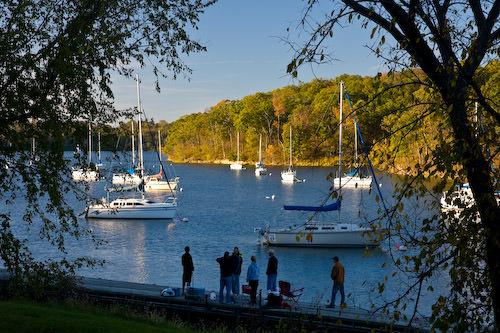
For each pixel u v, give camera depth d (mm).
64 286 12555
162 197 69625
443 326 5332
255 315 15023
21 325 11609
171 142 199875
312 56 4883
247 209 56250
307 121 115938
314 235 34656
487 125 5117
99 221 47188
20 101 10047
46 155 10641
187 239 38250
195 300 16719
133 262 30203
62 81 10180
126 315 15164
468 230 5168
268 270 17312
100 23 10836
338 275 15969
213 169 140750
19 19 10195
